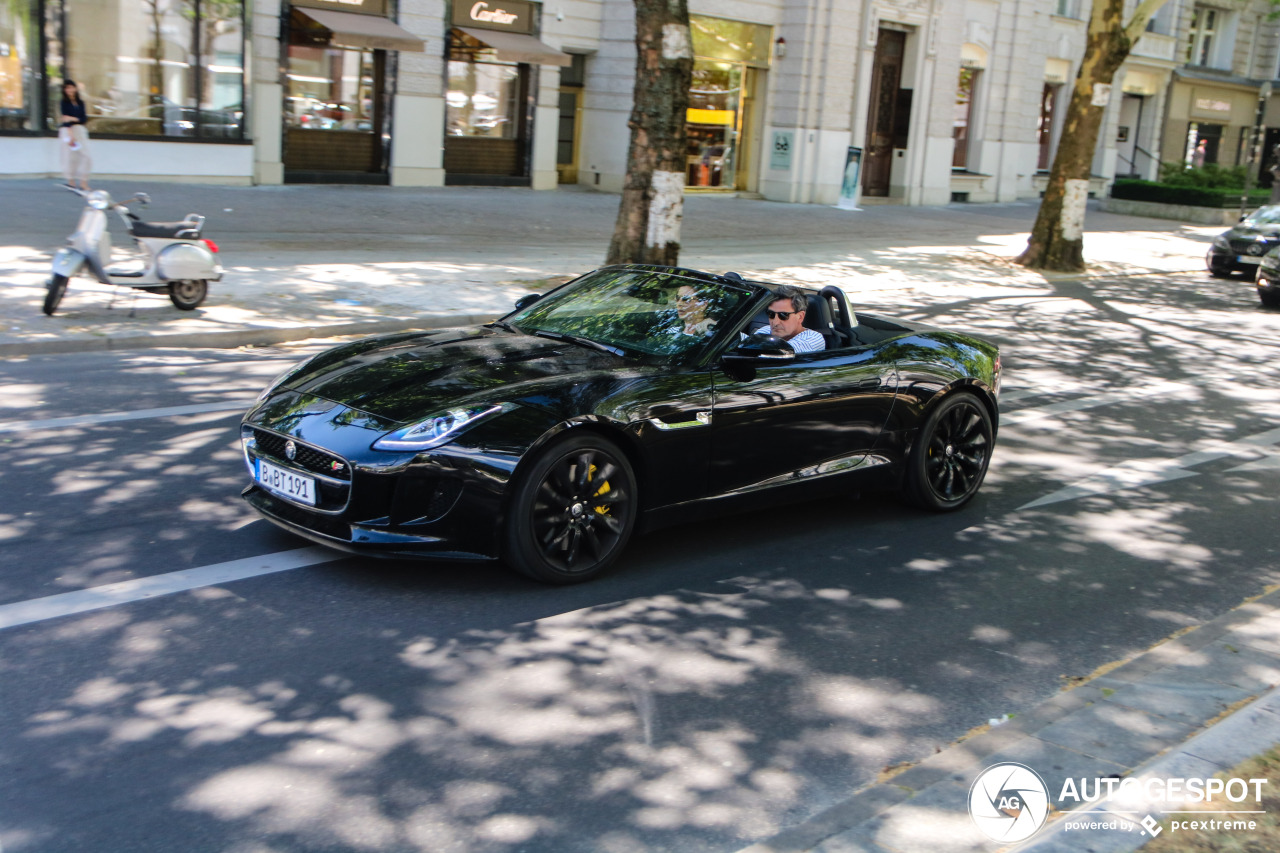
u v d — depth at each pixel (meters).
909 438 6.36
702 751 3.76
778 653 4.57
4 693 3.81
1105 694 4.23
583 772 3.58
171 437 7.04
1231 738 3.75
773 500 5.79
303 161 23.16
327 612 4.62
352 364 5.35
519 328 5.97
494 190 25.50
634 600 4.99
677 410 5.21
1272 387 11.45
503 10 25.36
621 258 13.45
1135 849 3.10
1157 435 9.10
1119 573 5.84
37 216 15.54
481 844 3.17
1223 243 21.73
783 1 29.28
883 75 31.45
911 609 5.15
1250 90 45.53
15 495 5.77
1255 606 5.31
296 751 3.58
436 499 4.68
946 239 24.55
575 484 4.98
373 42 22.28
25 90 19.30
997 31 34.31
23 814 3.16
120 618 4.44
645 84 13.05
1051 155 39.09
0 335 9.36
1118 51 20.03
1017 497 7.13
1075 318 15.45
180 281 10.66
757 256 18.84
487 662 4.29
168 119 21.02
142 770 3.42
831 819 3.35
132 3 20.17
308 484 4.86
